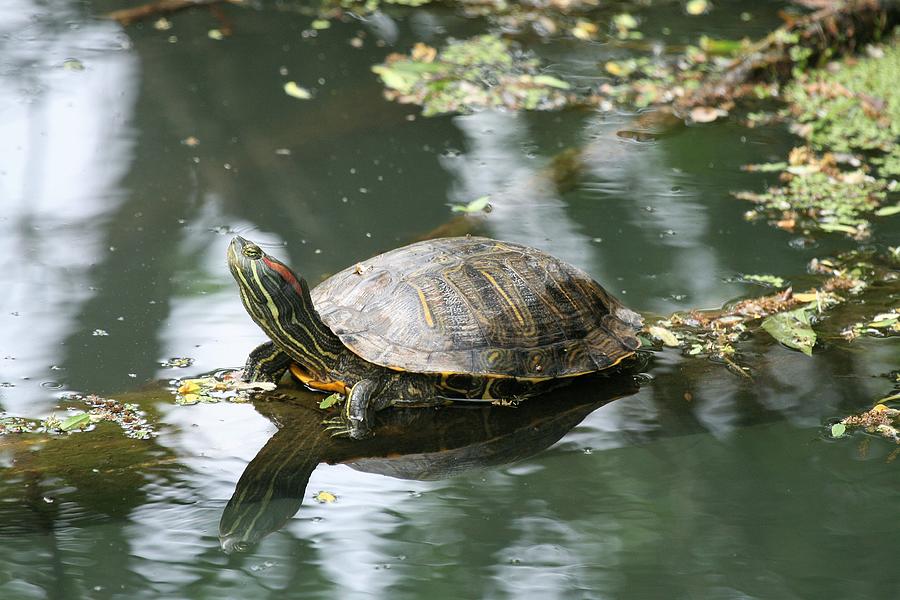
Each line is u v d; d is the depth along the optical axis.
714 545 7.03
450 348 8.39
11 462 7.72
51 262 11.39
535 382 8.84
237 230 12.26
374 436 8.30
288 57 17.91
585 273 9.55
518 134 15.34
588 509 7.46
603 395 9.02
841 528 7.18
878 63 17.86
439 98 16.53
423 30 19.59
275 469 7.86
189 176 13.68
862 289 10.84
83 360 9.41
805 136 15.31
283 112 15.76
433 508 7.48
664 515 7.36
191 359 9.49
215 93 16.34
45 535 7.07
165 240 12.01
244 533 7.17
